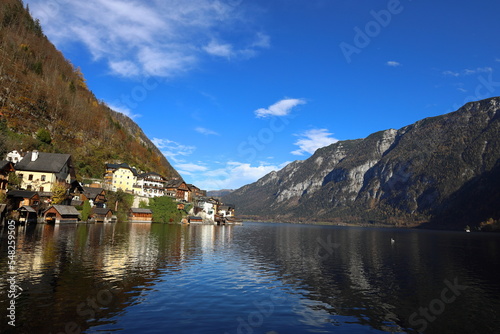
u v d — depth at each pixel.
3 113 127.38
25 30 197.38
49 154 100.88
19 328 16.78
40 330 16.72
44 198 88.69
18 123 129.88
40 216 83.06
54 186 93.69
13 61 159.25
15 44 171.50
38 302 21.00
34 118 142.00
